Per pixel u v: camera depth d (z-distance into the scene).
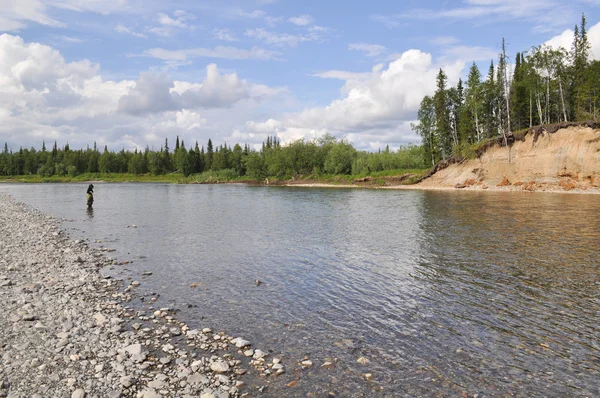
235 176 160.25
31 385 7.66
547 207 40.06
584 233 25.08
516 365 9.00
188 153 183.38
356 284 15.32
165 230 29.14
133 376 8.25
